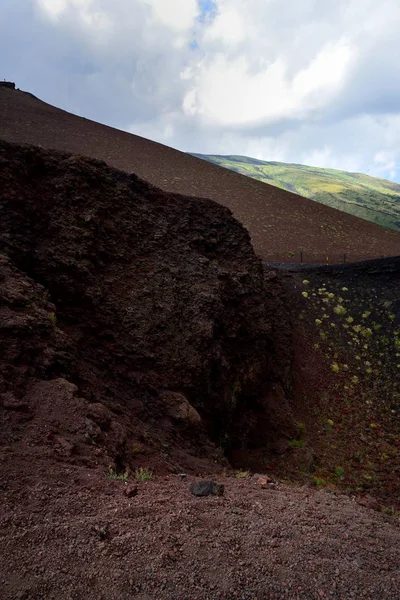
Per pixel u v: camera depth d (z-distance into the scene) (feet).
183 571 10.21
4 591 8.80
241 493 16.61
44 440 15.46
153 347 34.35
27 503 11.87
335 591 10.36
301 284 92.27
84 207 35.86
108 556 10.32
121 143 227.20
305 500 17.39
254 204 182.39
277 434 49.21
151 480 16.80
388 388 66.18
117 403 25.27
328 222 180.45
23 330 20.49
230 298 47.11
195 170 215.72
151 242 41.24
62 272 31.48
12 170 32.48
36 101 271.49
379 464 48.32
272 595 9.88
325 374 67.87
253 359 50.26
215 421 39.27
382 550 13.01
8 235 29.14
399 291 86.43
